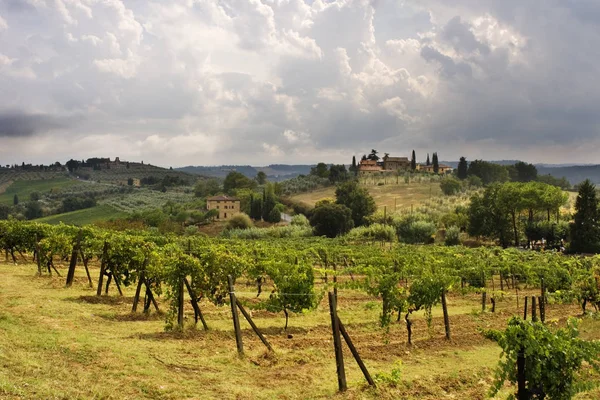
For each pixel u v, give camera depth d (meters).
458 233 81.94
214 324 16.83
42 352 10.60
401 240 87.75
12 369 9.13
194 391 9.84
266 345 13.84
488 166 185.75
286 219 129.12
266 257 29.64
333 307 10.80
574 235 71.62
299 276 17.69
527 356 8.83
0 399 7.60
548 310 25.36
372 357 14.23
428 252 47.31
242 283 28.94
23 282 20.77
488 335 9.60
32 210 153.62
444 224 96.31
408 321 16.69
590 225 70.06
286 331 17.02
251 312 19.80
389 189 160.75
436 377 12.36
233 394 9.93
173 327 15.27
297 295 17.56
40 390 8.31
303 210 131.75
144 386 9.61
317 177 193.50
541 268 32.31
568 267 35.25
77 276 24.73
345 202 111.81
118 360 10.96
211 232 111.50
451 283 18.09
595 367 9.55
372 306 22.89
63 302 17.08
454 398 11.18
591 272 24.75
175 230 94.75
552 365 8.79
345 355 14.27
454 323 20.48
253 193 144.75
